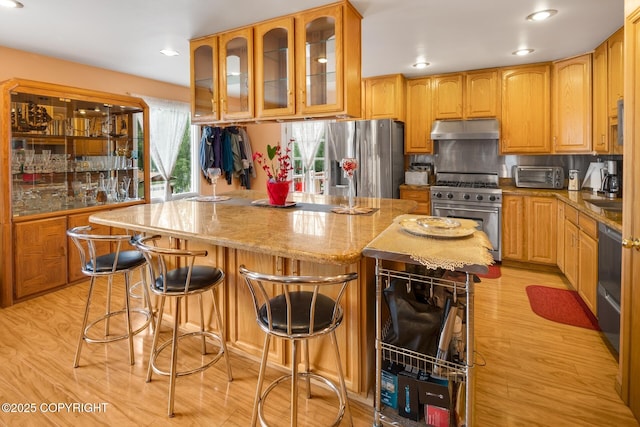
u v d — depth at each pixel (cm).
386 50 353
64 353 228
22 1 244
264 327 153
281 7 260
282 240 168
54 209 341
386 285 176
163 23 285
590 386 197
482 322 273
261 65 289
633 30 164
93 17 271
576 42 333
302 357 203
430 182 484
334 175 468
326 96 267
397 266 222
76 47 335
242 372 209
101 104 366
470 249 147
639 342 169
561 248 359
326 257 145
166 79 457
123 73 424
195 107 328
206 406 181
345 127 457
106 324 251
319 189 594
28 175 322
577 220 306
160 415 175
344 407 165
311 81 271
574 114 375
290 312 145
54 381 200
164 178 480
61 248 337
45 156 335
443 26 293
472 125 428
